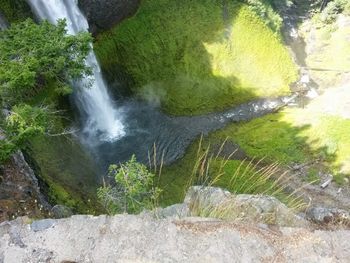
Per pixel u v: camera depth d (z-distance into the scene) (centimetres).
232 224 629
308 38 3362
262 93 2803
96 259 595
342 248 600
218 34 2841
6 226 640
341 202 2033
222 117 2628
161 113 2583
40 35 1159
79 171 1889
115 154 2281
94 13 2392
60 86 1198
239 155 2339
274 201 798
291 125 2531
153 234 617
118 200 871
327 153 2306
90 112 2345
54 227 633
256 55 2934
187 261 588
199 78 2736
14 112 1005
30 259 602
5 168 1274
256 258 591
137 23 2662
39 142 1725
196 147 2406
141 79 2650
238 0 2942
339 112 2597
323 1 3428
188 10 2809
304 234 618
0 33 1241
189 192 833
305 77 3020
